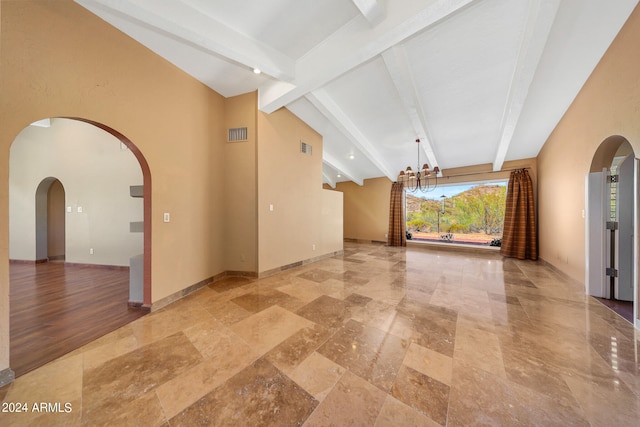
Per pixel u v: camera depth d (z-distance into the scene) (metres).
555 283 3.66
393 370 1.64
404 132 4.83
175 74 3.01
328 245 5.90
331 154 6.71
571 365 1.67
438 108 3.80
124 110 2.41
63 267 4.62
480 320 2.38
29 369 1.64
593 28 2.20
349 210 9.34
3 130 1.60
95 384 1.50
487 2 2.05
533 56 2.34
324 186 10.04
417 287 3.46
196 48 2.69
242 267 3.93
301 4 2.22
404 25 2.11
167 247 2.86
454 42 2.51
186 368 1.66
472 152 5.67
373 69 3.03
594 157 2.92
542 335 2.08
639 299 2.17
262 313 2.55
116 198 4.55
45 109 1.84
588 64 2.68
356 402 1.36
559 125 4.04
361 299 2.97
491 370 1.63
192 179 3.26
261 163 3.87
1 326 1.49
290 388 1.47
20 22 1.70
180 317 2.46
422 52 2.67
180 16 2.12
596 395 1.40
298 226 4.80
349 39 2.49
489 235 6.61
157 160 2.76
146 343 1.97
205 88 3.52
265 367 1.67
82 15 2.07
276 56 2.85
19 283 3.59
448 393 1.42
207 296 3.07
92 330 2.18
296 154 4.70
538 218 5.56
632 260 2.86
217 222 3.76
